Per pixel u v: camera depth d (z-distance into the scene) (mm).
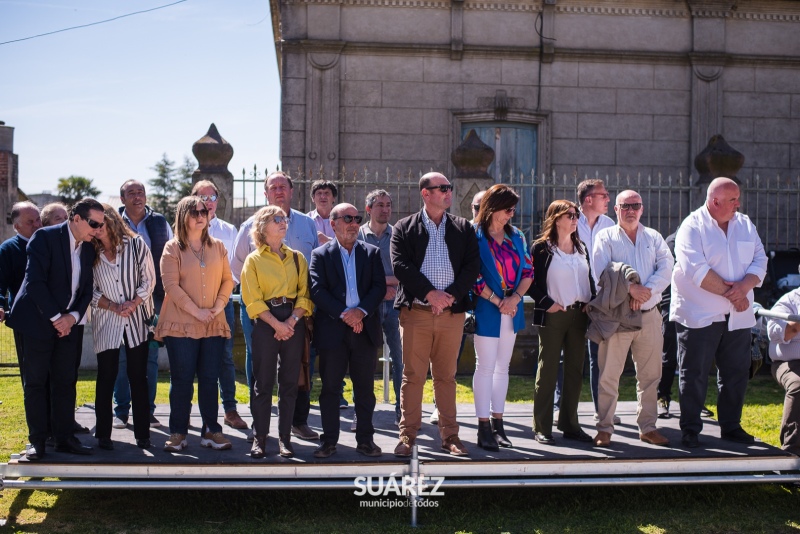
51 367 5609
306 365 5996
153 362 6602
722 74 14375
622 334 5875
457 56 13906
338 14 13711
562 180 14125
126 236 5789
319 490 5883
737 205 5965
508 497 5840
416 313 5637
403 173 13906
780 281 11625
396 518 5434
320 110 13727
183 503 5684
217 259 5777
